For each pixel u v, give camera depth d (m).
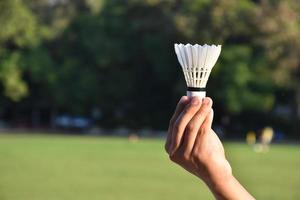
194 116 3.45
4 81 90.94
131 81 98.00
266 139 76.25
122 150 64.62
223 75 86.44
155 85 97.56
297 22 87.19
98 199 30.97
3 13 79.19
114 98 99.12
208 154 3.48
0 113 105.81
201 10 86.75
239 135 92.25
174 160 3.53
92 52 97.06
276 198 31.95
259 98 86.75
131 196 32.50
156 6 94.06
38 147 66.88
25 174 41.41
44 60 95.81
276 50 84.88
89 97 98.69
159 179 40.53
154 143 76.06
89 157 56.03
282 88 87.81
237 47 86.19
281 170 47.50
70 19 99.62
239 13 85.50
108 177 41.00
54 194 32.19
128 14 96.75
